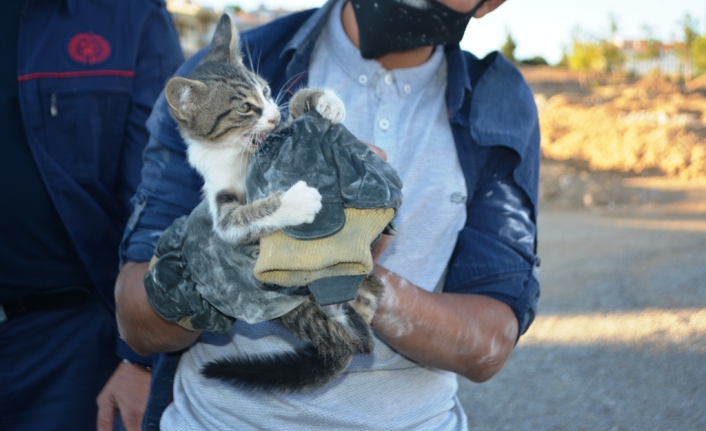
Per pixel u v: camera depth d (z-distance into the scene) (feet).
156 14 10.93
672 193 50.37
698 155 58.03
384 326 7.07
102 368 10.79
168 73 10.91
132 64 10.43
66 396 10.59
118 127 10.46
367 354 6.80
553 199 50.44
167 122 8.27
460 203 7.98
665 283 27.17
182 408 7.80
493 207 8.12
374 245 6.80
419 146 7.88
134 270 7.83
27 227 10.11
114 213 10.75
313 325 6.70
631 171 59.52
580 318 24.22
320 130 6.35
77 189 10.14
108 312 10.80
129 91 10.40
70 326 10.59
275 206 5.91
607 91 94.89
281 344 7.56
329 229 5.84
